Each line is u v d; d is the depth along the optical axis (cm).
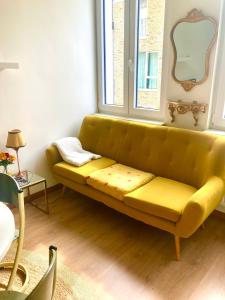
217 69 230
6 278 177
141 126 260
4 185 146
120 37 291
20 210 131
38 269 184
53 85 279
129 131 268
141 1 261
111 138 284
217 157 207
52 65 272
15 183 137
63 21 271
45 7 252
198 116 241
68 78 293
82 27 292
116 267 186
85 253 201
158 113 278
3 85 237
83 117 324
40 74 264
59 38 272
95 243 213
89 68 315
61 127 299
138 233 226
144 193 205
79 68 302
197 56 229
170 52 245
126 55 287
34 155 278
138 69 285
